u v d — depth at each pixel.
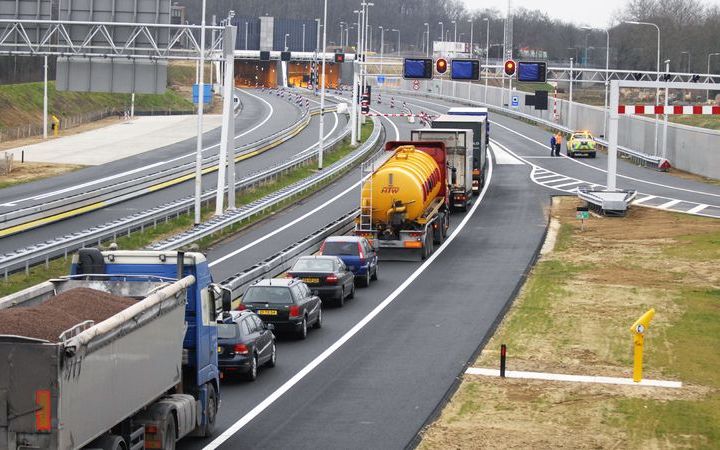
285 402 54.69
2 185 152.88
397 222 102.19
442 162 117.69
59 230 111.44
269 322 69.00
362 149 199.25
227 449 46.41
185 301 44.75
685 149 188.50
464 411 53.03
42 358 33.06
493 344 68.69
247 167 176.25
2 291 79.94
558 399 55.56
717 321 76.50
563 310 79.69
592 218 133.00
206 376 48.06
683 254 106.56
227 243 110.06
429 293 87.19
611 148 140.25
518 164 198.00
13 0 111.12
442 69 148.62
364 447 46.81
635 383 59.19
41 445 33.19
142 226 114.06
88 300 40.12
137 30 111.69
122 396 37.84
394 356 65.44
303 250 97.62
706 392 57.62
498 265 100.88
